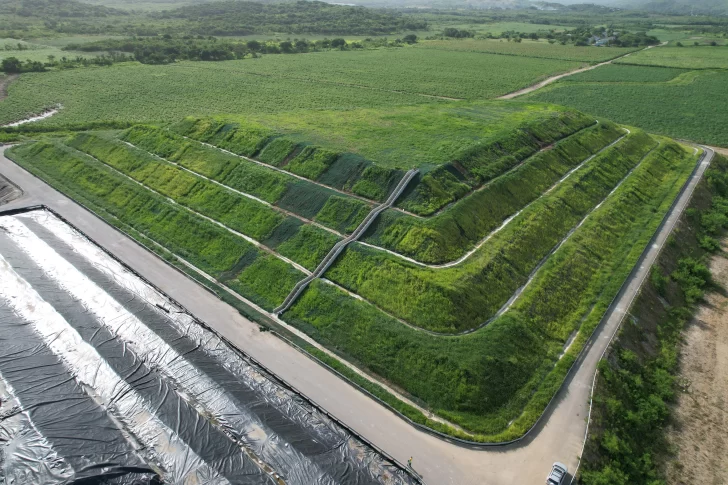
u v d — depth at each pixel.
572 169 73.19
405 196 57.72
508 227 56.22
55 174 76.88
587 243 57.69
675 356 46.12
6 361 41.62
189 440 35.22
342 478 32.72
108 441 34.97
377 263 49.41
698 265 57.59
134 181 71.94
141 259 56.50
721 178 81.44
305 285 49.38
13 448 34.06
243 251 55.22
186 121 83.50
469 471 33.28
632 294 50.31
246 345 43.78
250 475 33.00
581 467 33.41
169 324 46.06
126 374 40.53
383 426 36.56
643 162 81.50
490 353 40.72
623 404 39.34
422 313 44.44
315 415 37.03
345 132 76.00
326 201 58.91
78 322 46.19
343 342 43.75
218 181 67.94
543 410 37.53
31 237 60.19
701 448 37.69
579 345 43.38
